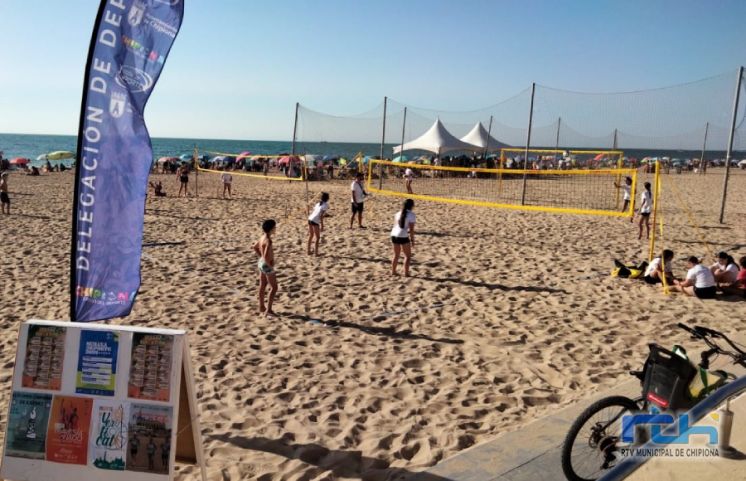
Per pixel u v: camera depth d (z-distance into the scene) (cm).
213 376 517
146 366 291
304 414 446
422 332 641
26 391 299
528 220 1494
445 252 1076
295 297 778
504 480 334
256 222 1462
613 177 2895
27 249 1095
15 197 1984
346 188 2425
